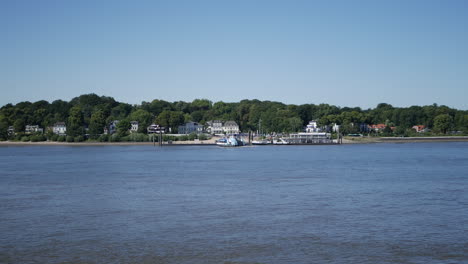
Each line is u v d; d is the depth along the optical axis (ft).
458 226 171.01
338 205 210.18
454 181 290.97
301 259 136.05
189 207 207.10
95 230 167.43
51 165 424.87
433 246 147.43
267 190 254.47
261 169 374.63
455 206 207.41
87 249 145.48
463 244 149.28
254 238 156.46
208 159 498.69
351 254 140.05
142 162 458.50
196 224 175.32
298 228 169.07
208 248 146.10
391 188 260.83
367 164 418.92
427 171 353.10
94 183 288.51
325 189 257.14
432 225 172.65
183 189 260.01
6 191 255.91
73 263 133.69
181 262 134.21
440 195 236.63
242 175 329.31
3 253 142.00
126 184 282.77
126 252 142.61
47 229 168.96
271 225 173.58
